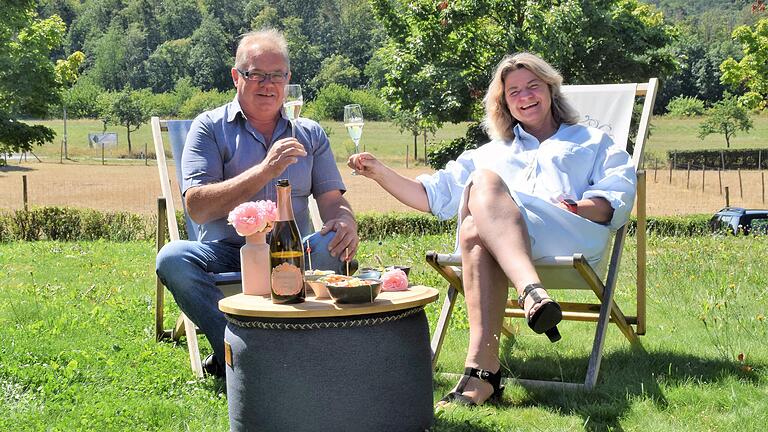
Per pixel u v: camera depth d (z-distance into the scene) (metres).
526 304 3.04
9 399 3.43
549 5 24.55
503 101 4.16
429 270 7.89
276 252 2.91
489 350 3.28
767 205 31.88
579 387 3.51
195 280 3.58
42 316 5.36
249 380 2.69
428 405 2.85
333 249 3.63
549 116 4.16
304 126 4.09
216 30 114.56
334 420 2.62
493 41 24.92
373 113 80.88
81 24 128.25
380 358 2.66
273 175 3.48
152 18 126.25
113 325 5.05
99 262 9.30
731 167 54.31
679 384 3.50
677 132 74.25
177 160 4.40
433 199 4.08
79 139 78.19
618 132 4.49
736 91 84.81
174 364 3.99
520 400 3.40
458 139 26.09
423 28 25.86
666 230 16.61
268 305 2.74
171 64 115.00
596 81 25.59
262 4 122.94
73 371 3.81
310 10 121.31
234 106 3.93
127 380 3.70
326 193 4.05
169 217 4.27
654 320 5.14
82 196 35.78
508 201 3.27
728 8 140.62
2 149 22.62
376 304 2.68
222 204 3.56
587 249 3.70
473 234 3.30
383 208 27.31
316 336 2.61
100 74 114.25
